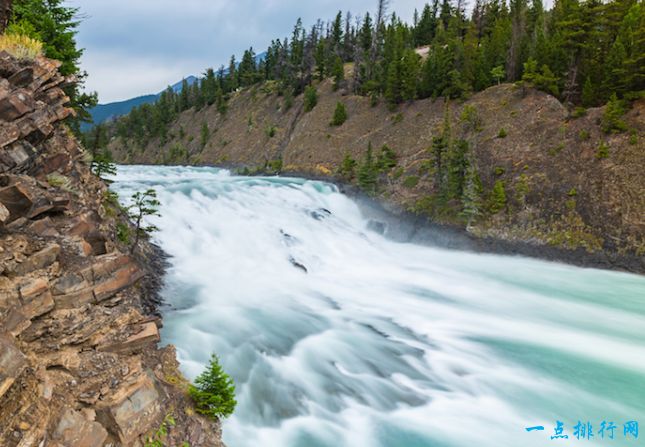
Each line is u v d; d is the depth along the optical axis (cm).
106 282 959
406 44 8719
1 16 1574
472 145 4319
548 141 3838
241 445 1125
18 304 749
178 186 3484
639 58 3528
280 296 2225
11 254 826
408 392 1446
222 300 2020
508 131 4228
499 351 1791
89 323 865
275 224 3278
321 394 1391
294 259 2830
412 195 4225
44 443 624
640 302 2448
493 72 5119
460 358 1711
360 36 10006
